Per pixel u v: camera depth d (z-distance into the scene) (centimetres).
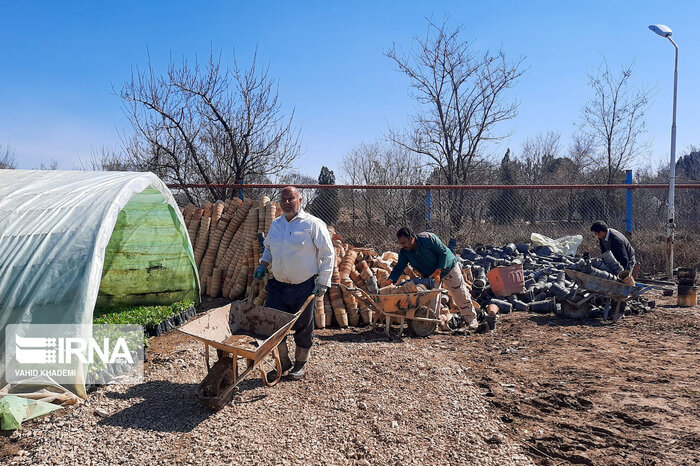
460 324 834
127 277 888
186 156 1577
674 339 741
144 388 548
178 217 873
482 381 572
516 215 1438
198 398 498
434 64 2247
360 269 893
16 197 630
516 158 2983
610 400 513
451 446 422
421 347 711
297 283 571
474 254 1177
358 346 707
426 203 1270
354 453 411
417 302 746
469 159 2250
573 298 869
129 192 658
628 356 661
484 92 2242
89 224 575
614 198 1451
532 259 1186
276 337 506
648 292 1095
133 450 418
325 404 503
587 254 1170
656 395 522
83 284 530
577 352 684
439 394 529
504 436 439
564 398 520
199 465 395
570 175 2691
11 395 487
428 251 752
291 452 411
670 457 398
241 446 420
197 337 489
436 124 2280
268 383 527
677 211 1431
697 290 1030
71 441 431
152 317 777
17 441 439
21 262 538
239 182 1519
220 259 1023
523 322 862
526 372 604
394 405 500
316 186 1160
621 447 418
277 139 1596
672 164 1199
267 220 946
